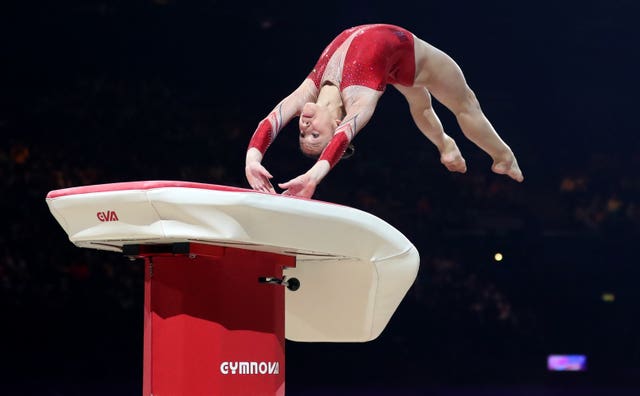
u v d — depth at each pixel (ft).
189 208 17.97
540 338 97.60
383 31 25.68
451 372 92.12
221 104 107.76
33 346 81.82
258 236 18.76
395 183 105.50
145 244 19.98
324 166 22.41
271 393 20.62
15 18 103.19
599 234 107.45
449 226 103.19
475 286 98.84
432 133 29.86
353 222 20.76
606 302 101.91
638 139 114.83
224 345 19.74
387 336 92.22
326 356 88.69
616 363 97.96
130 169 96.32
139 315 85.92
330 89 24.99
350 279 23.48
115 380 81.51
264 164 103.86
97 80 103.45
